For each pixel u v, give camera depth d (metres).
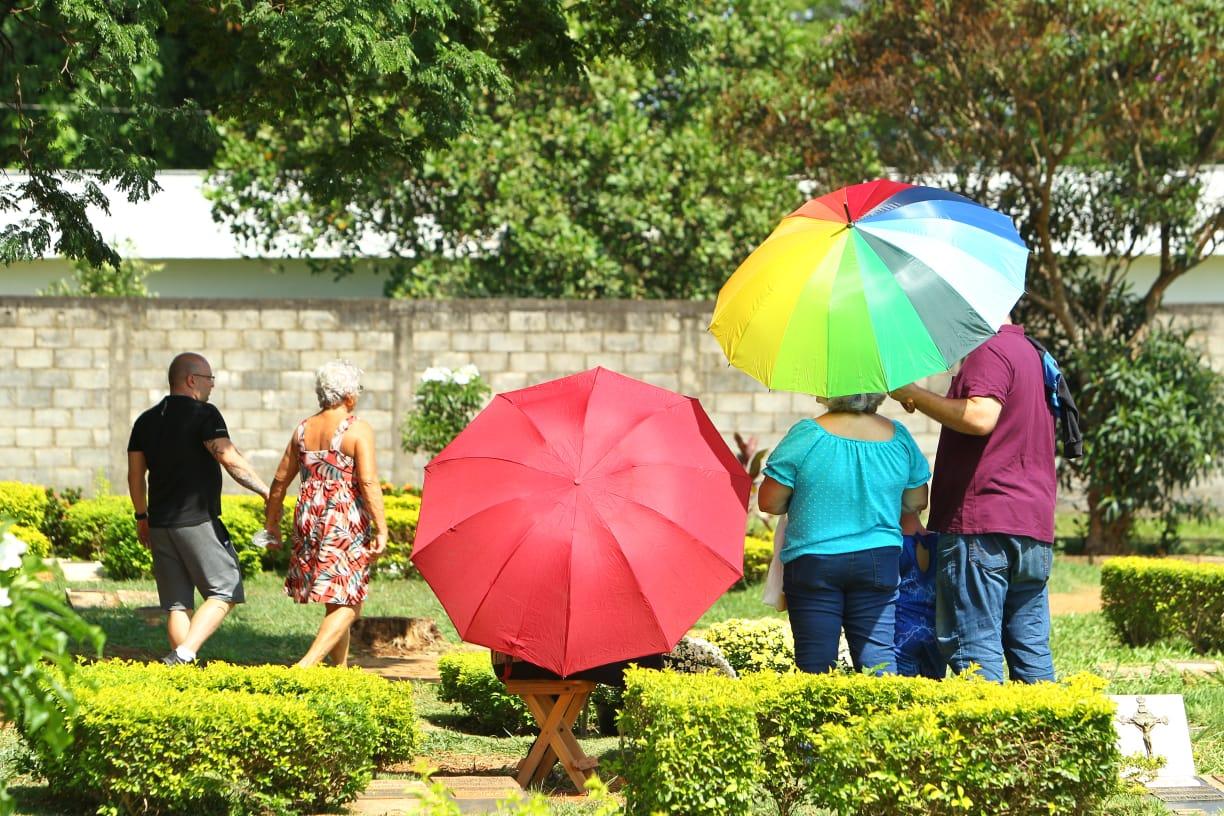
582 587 8.02
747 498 8.60
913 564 9.10
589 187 29.12
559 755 8.77
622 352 26.16
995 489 8.33
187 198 33.75
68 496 22.97
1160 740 8.84
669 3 14.00
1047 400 8.69
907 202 8.45
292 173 29.53
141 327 26.05
